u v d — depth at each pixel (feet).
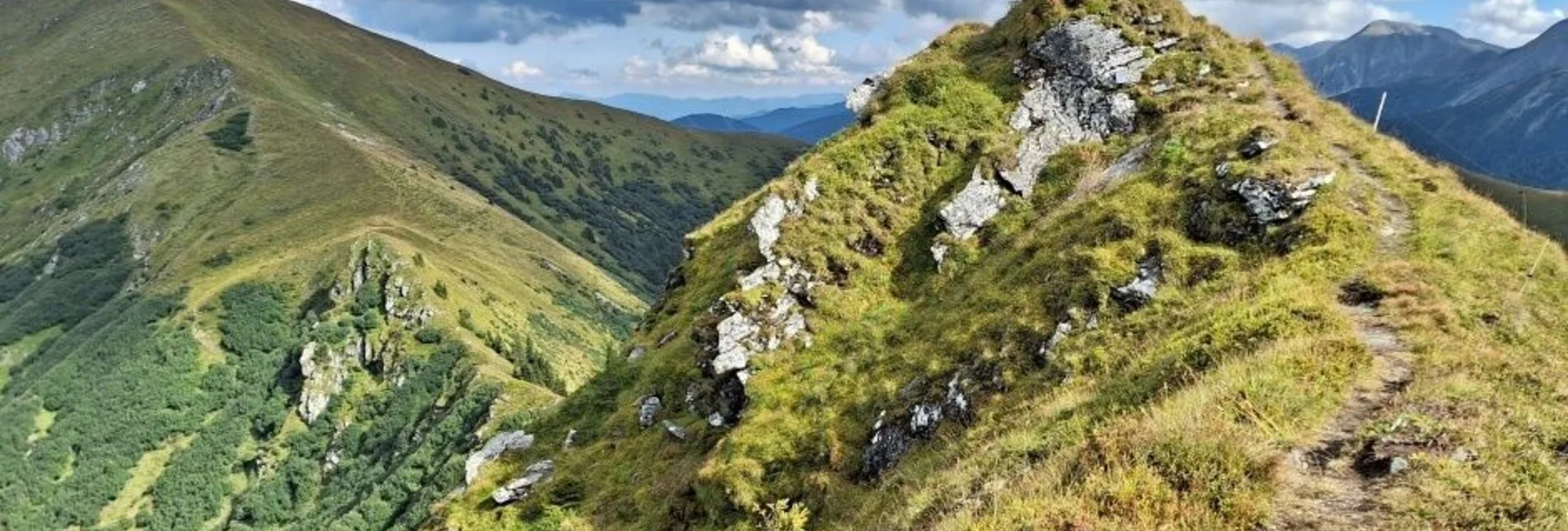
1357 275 74.95
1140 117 124.26
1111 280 85.87
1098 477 44.29
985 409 79.77
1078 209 104.01
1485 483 41.22
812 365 109.40
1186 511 41.29
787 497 94.07
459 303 654.94
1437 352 58.59
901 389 95.20
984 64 143.23
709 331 124.47
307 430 606.14
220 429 641.40
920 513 57.36
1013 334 87.51
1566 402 53.93
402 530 367.25
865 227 124.06
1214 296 76.95
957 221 119.44
